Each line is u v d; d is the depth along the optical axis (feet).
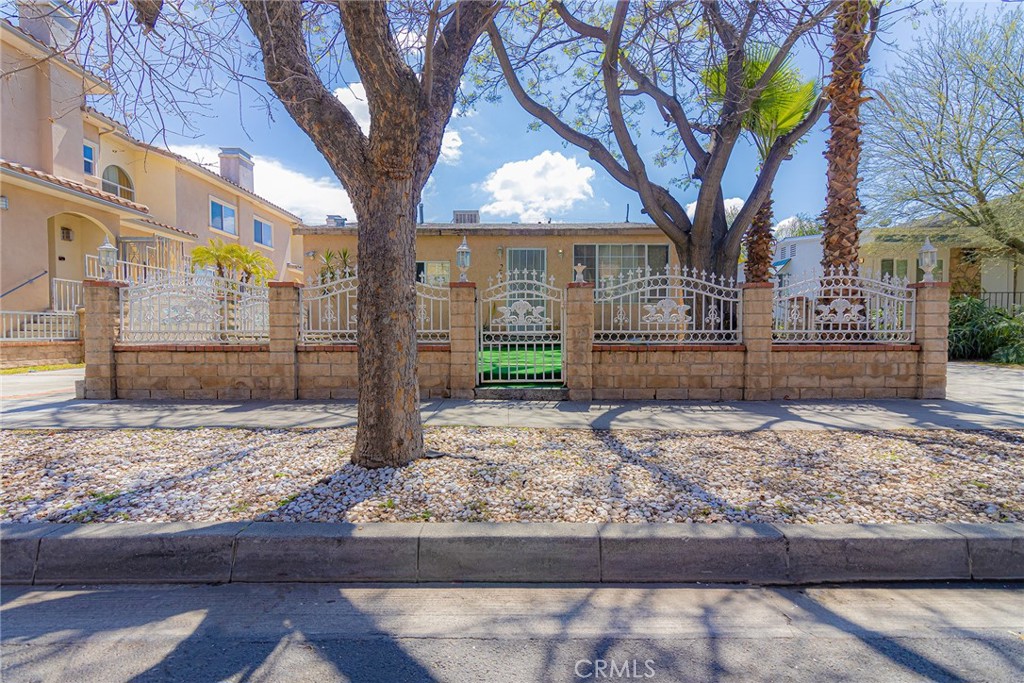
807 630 10.01
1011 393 30.71
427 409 26.11
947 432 21.34
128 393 28.99
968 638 9.73
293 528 12.31
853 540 11.91
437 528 12.32
